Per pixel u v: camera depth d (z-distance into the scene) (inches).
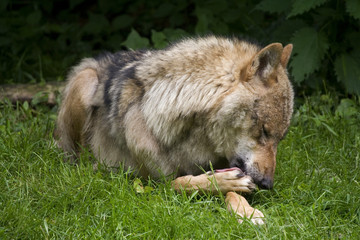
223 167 268.7
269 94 244.4
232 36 277.1
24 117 343.6
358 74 358.0
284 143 306.8
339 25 374.3
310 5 334.3
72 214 223.6
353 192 249.1
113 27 486.0
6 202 230.7
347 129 321.4
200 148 254.7
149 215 218.2
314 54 347.6
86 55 463.2
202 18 427.2
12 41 464.4
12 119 334.0
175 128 251.8
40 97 366.6
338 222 223.0
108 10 519.2
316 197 246.1
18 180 248.7
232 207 231.9
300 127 326.6
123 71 278.4
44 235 208.1
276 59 241.8
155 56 270.4
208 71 248.5
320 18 372.5
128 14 526.0
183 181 248.2
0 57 451.2
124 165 275.3
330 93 367.2
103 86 283.3
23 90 382.6
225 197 246.1
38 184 245.6
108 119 274.8
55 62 451.8
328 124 324.5
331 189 250.8
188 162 260.1
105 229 214.7
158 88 255.1
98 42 492.7
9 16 497.4
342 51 369.4
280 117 247.8
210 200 231.8
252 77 243.0
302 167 279.6
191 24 501.0
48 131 320.5
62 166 262.5
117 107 267.1
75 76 305.0
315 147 302.5
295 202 238.2
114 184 244.8
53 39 501.7
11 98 371.2
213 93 244.7
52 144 284.8
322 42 351.6
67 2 547.2
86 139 292.8
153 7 521.0
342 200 243.8
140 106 259.9
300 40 351.6
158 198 233.3
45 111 363.6
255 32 433.7
